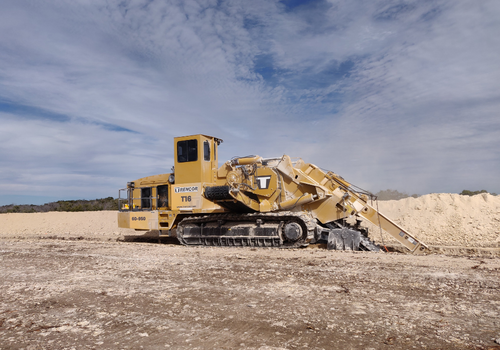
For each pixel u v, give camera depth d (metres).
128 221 15.12
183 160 13.80
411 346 3.72
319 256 9.34
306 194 12.37
